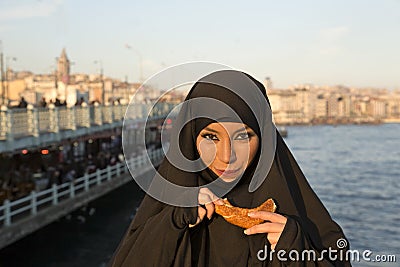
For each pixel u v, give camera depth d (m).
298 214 1.63
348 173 42.25
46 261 15.13
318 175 41.28
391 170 44.12
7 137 15.75
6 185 18.52
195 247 1.58
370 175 41.00
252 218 1.54
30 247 15.26
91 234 18.28
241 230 1.57
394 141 90.00
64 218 18.14
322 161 53.44
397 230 18.09
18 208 16.83
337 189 33.03
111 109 28.84
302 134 117.75
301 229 1.53
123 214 21.55
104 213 21.72
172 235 1.47
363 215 22.73
